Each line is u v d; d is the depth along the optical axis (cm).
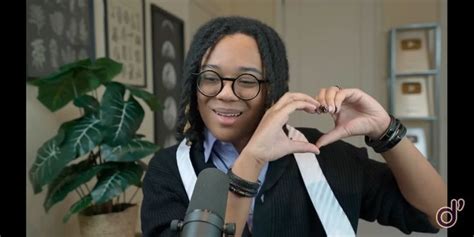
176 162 72
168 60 235
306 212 70
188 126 72
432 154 276
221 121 64
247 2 309
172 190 70
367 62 290
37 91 132
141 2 203
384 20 286
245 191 57
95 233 128
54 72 128
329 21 294
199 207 40
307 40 298
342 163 72
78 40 152
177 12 250
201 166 70
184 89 68
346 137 66
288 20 300
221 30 63
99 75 129
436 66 273
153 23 216
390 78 281
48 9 135
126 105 131
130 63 191
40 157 115
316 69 297
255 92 63
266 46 63
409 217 70
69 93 129
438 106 273
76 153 117
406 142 66
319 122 188
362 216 75
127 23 189
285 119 60
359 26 290
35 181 113
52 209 140
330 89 65
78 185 118
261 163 59
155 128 215
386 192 70
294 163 71
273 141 59
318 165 71
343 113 67
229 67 62
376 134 66
